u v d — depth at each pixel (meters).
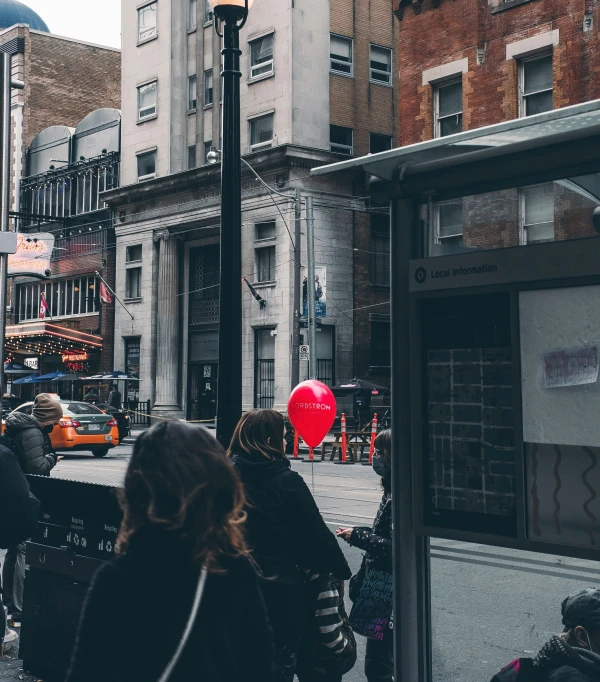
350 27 33.81
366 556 4.34
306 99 32.31
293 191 31.25
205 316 36.84
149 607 1.89
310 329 25.89
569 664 3.01
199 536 1.91
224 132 7.00
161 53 37.69
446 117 24.66
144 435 2.02
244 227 32.84
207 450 1.99
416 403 3.22
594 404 2.79
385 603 4.19
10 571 6.26
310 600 3.75
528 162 2.94
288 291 31.22
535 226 3.03
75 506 4.83
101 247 40.50
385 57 34.94
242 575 2.01
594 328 2.80
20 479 4.19
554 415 2.87
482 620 5.25
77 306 42.28
